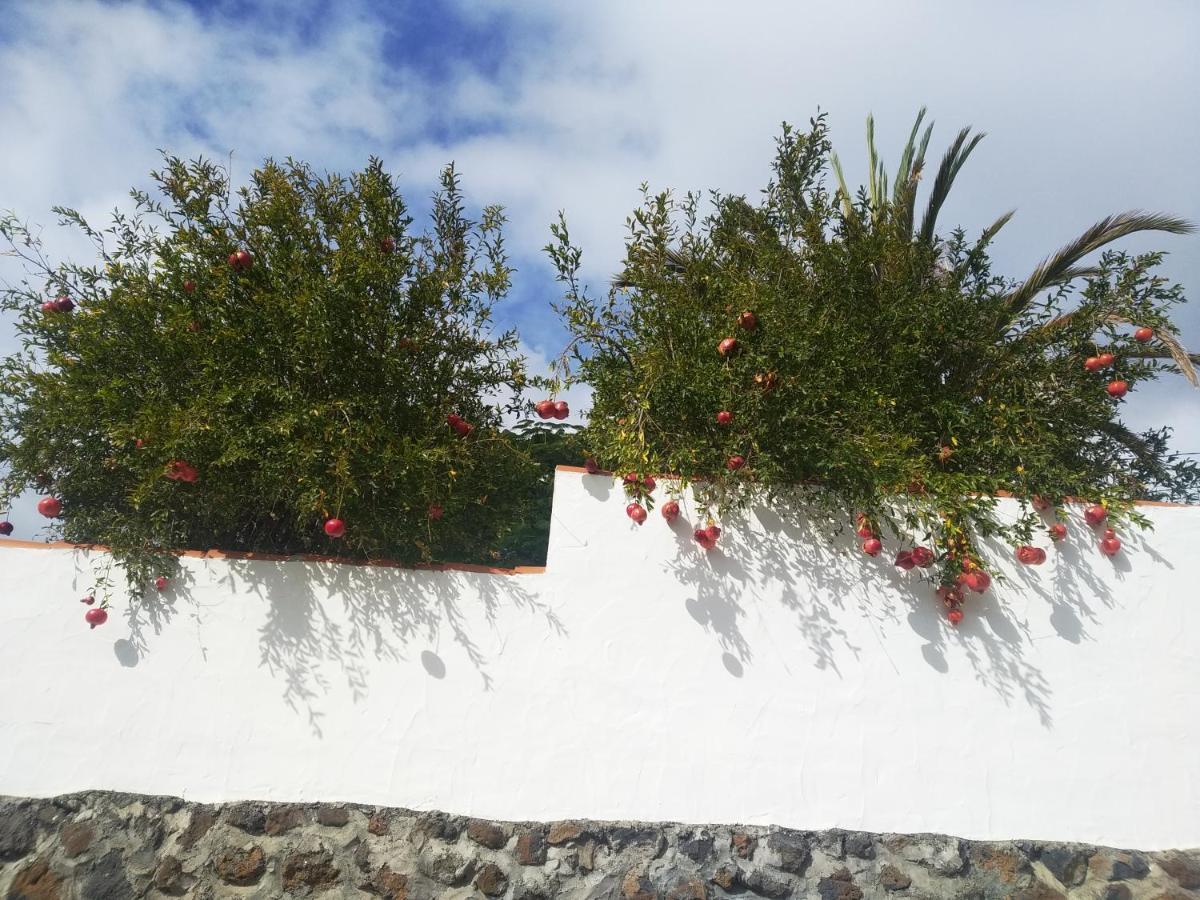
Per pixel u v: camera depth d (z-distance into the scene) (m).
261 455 3.98
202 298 4.24
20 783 3.79
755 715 3.92
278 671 3.96
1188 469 5.82
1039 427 4.48
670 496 4.23
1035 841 3.80
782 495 4.26
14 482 4.16
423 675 3.95
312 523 4.55
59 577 4.07
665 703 3.92
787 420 4.18
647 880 3.62
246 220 4.40
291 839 3.69
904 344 4.55
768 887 3.64
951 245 5.19
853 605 4.11
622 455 4.12
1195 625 4.16
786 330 4.27
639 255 4.67
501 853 3.67
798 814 3.79
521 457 4.46
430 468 4.08
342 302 4.06
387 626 4.03
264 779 3.80
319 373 4.12
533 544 5.79
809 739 3.90
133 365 4.24
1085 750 3.95
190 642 3.99
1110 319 4.55
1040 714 3.99
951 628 4.10
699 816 3.77
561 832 3.71
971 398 4.64
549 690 3.93
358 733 3.87
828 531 4.21
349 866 3.64
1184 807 3.90
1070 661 4.08
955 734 3.94
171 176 4.37
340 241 4.21
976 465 4.46
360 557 4.31
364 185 4.48
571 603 4.05
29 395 4.18
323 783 3.80
